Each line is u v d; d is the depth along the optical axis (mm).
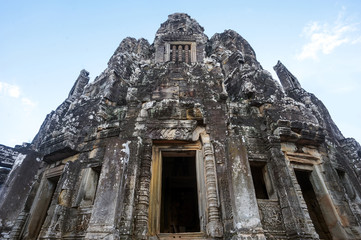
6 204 10445
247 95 12047
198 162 9047
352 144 14992
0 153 17016
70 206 9047
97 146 10445
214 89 11117
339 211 9375
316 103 17062
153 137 9289
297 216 7953
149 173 8484
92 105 12555
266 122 10734
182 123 9656
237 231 6414
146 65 12156
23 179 11234
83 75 20438
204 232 7559
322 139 10812
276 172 9156
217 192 8008
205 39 21391
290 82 18266
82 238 8016
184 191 15602
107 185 7043
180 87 11133
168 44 20469
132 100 10656
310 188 12117
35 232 9953
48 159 11555
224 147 8969
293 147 10516
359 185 11758
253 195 6992
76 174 9977
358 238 8719
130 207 7332
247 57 20219
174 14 24203
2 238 9633
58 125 13430
